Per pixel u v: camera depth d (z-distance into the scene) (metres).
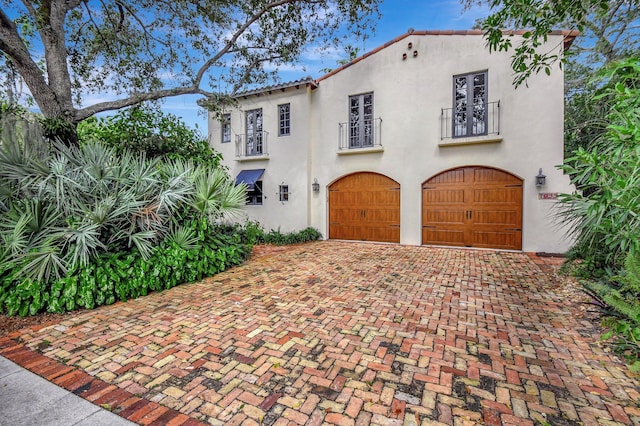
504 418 3.17
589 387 3.66
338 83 15.52
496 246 12.52
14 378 3.89
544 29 6.54
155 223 7.93
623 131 3.40
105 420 3.14
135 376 3.95
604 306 5.43
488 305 6.38
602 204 4.03
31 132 8.23
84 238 6.45
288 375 3.97
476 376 3.91
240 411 3.31
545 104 11.55
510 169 12.09
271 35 13.34
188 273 8.20
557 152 11.43
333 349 4.63
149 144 11.98
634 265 4.30
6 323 5.55
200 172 9.80
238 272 9.31
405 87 13.89
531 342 4.77
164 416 3.23
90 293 6.18
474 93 12.75
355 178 15.39
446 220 13.38
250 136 18.03
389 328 5.33
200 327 5.41
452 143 12.76
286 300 6.77
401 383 3.78
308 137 16.08
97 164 7.70
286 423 3.14
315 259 11.21
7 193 6.84
